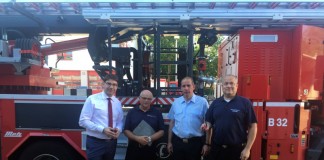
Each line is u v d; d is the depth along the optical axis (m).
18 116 4.38
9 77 4.69
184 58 5.01
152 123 3.73
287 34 4.54
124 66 5.11
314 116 4.60
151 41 5.20
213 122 3.58
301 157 4.36
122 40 5.30
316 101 4.51
